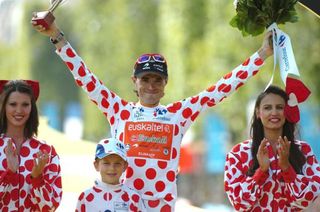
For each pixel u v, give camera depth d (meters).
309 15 41.41
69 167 31.66
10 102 17.55
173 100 50.50
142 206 17.66
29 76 81.38
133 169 17.81
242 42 45.06
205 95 18.38
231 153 18.25
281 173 17.89
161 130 17.92
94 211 17.39
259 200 17.95
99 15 72.00
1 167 17.47
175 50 50.66
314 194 17.83
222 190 63.81
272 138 18.22
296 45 42.06
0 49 80.88
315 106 44.69
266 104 18.06
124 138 17.98
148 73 17.92
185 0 50.66
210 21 47.41
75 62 18.06
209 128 59.03
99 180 17.52
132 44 69.56
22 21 80.00
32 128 17.77
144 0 69.62
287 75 18.12
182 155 61.19
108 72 69.88
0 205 17.34
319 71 42.22
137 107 18.14
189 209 25.91
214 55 46.38
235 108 45.53
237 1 18.95
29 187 17.48
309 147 18.42
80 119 84.88
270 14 18.75
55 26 17.98
